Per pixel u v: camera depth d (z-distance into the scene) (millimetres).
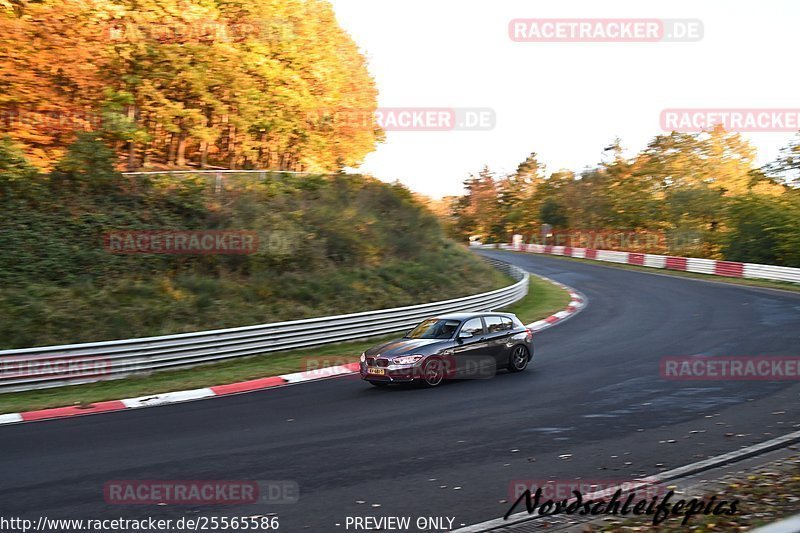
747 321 19938
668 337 17484
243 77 33656
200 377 13766
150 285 18656
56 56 25250
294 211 26234
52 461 7910
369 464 7469
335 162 43281
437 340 12664
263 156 39094
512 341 13508
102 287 18250
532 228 89000
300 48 38188
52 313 16141
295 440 8672
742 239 39625
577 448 7914
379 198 32500
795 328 18141
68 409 11172
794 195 40156
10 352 12656
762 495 5887
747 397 10500
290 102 36344
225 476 7129
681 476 6770
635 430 8680
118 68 29172
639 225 61875
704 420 9117
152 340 14250
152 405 11555
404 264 26016
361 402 11164
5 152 21359
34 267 18078
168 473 7281
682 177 60156
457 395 11438
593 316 22906
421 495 6387
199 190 24453
